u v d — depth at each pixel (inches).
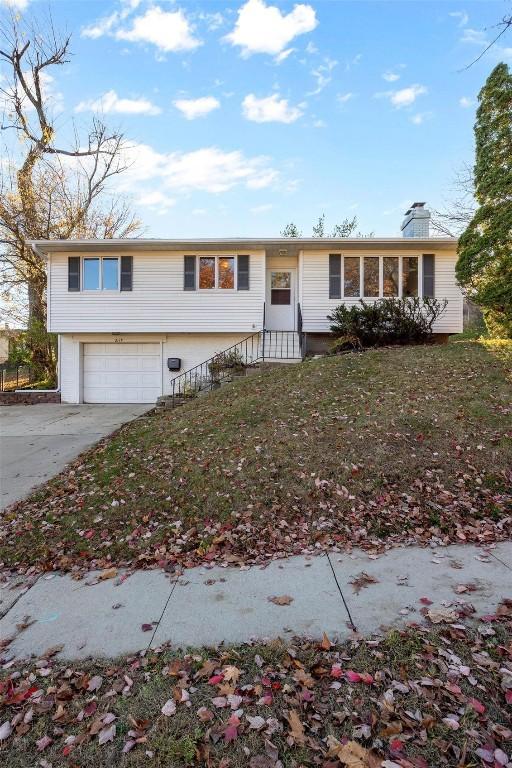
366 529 168.7
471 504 182.5
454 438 232.1
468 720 79.6
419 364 368.2
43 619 122.2
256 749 76.4
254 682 92.4
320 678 92.5
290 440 245.3
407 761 71.6
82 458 287.9
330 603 121.8
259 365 469.7
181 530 175.3
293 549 158.2
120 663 101.5
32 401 577.6
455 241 513.3
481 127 444.5
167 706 87.2
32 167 774.5
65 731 83.4
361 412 273.4
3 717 87.7
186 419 322.7
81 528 182.1
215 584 136.5
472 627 106.9
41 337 708.7
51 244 536.1
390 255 539.8
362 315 479.2
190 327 556.7
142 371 581.3
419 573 136.3
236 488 202.2
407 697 85.8
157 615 120.9
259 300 551.8
